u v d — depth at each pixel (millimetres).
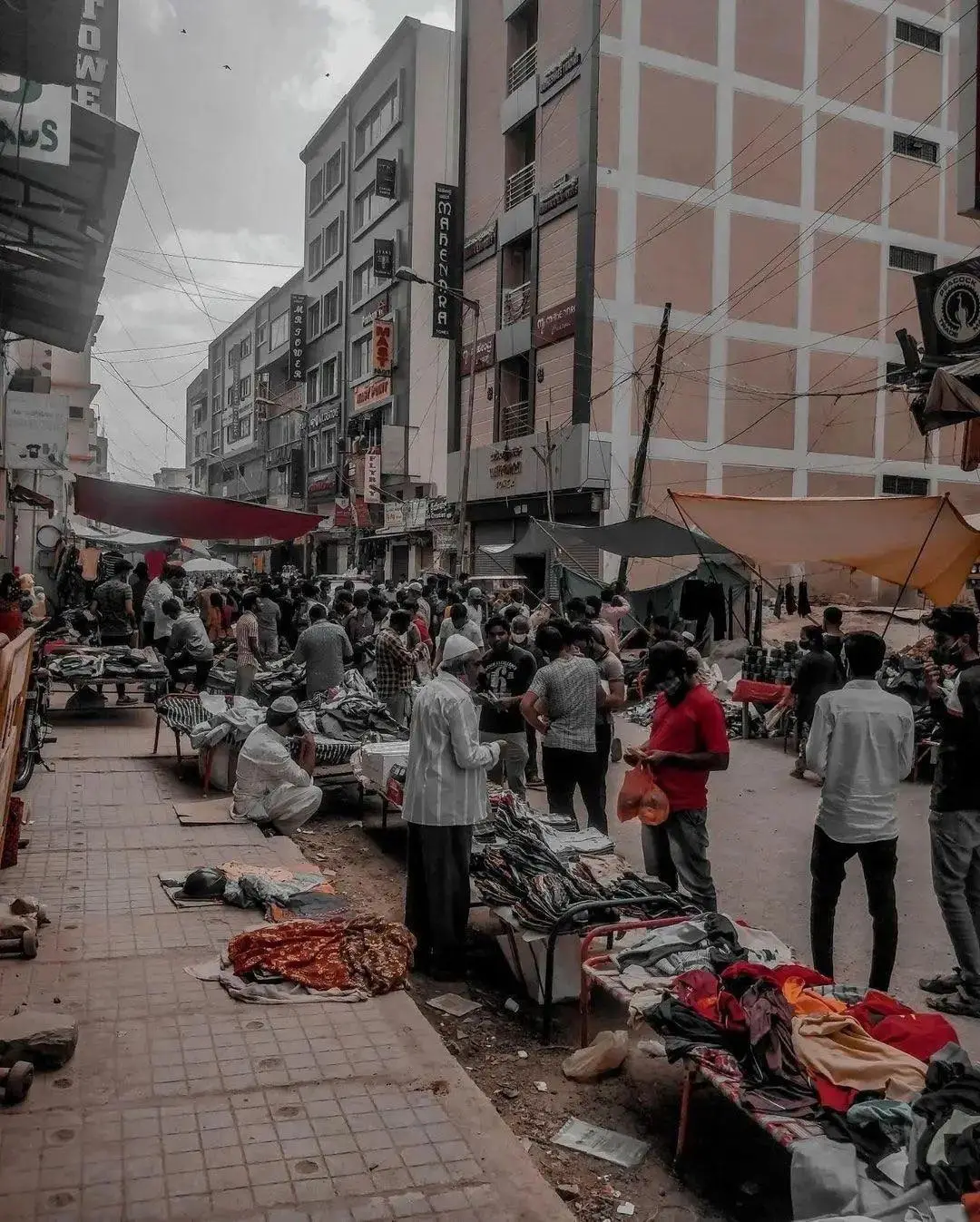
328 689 10258
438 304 30938
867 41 27250
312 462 49281
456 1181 3123
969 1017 4848
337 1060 3889
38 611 15961
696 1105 4051
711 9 25172
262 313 59719
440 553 32500
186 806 7672
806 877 7047
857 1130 2943
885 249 27828
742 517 8039
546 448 24312
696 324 25266
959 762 4914
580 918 4711
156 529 13203
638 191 24531
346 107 43906
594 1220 3268
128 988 4449
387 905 6238
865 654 4879
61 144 5684
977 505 29312
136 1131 3303
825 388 27016
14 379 19969
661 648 5402
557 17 25672
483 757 5223
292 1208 2934
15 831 6047
